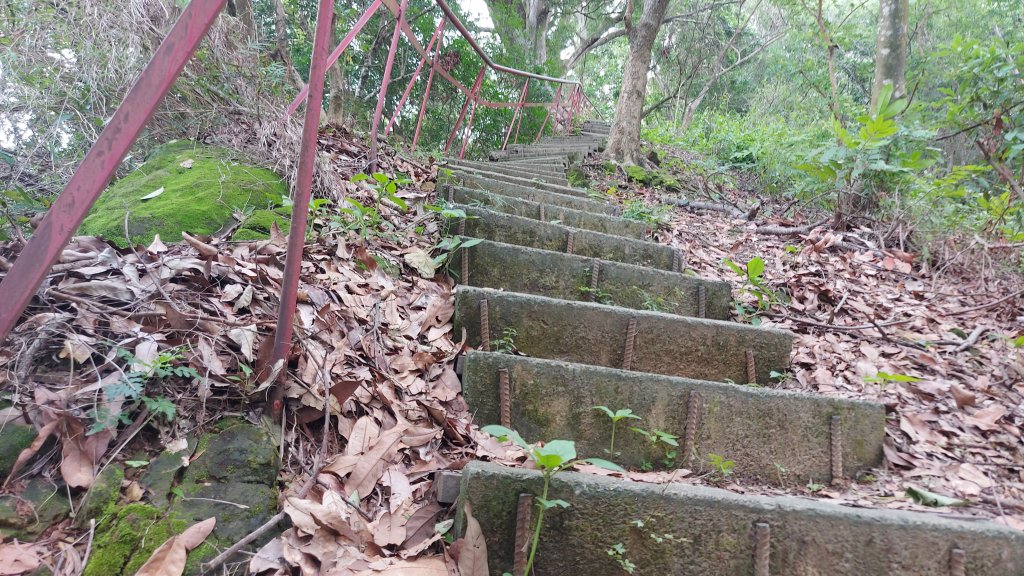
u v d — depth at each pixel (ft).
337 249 6.89
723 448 5.76
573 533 4.03
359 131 13.73
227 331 4.65
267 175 7.93
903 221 11.48
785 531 4.10
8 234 5.41
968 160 16.17
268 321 5.00
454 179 12.03
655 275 8.82
